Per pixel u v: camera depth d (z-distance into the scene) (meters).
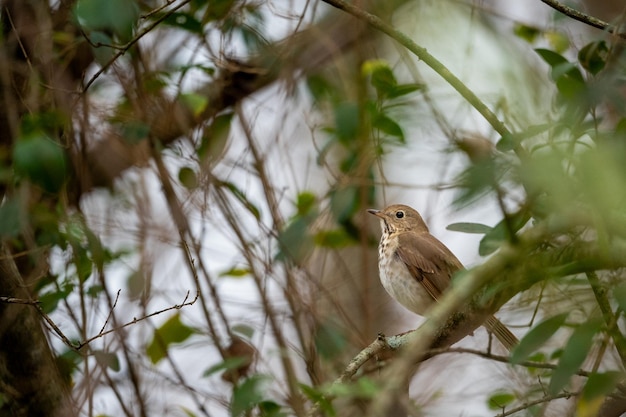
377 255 14.10
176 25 11.50
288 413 8.81
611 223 6.66
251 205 11.76
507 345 9.57
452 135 10.18
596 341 7.58
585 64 8.63
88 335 11.05
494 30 13.04
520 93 10.85
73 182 11.50
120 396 10.44
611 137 7.41
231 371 10.77
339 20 12.90
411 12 13.34
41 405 9.98
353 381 9.44
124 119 11.60
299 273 12.03
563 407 9.09
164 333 11.41
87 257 11.23
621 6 11.92
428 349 8.29
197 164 11.81
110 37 10.75
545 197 7.12
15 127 10.14
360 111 11.41
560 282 7.53
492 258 7.09
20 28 10.71
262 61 12.39
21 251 10.80
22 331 9.88
